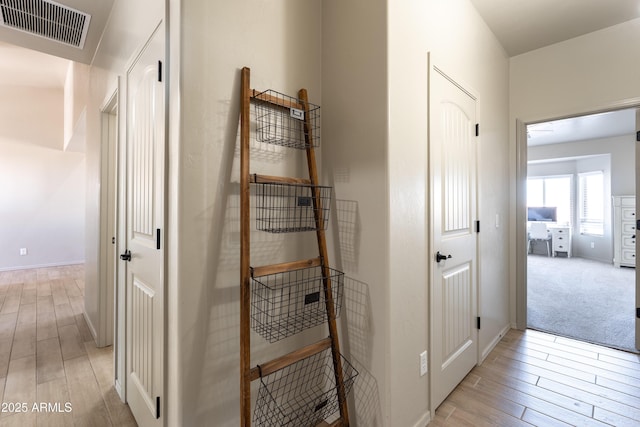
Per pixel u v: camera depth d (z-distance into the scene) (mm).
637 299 2561
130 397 1807
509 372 2227
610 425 1673
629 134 6059
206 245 1256
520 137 3078
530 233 7859
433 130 1824
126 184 1883
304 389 1646
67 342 2738
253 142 1427
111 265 2715
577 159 7234
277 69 1526
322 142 1744
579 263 6539
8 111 5586
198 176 1232
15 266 5656
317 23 1759
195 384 1223
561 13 2471
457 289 2084
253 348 1414
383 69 1475
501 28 2666
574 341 2742
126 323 1870
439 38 1914
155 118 1443
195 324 1222
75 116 4254
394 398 1481
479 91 2471
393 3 1507
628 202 5891
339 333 1665
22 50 4293
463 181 2199
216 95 1287
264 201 1472
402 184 1559
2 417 1762
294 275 1606
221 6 1309
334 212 1686
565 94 2848
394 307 1494
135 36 1733
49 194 5953
